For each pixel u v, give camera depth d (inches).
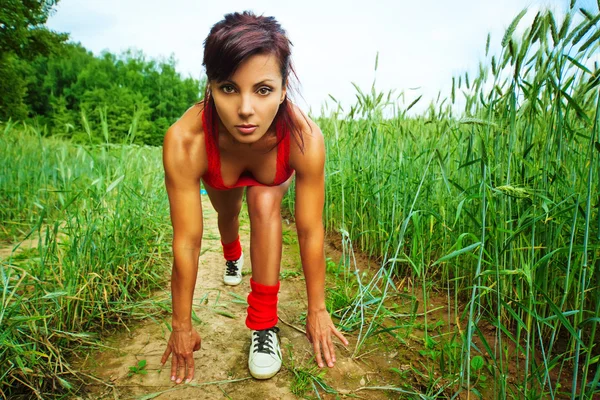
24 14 419.2
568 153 60.9
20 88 544.4
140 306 77.9
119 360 63.7
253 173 59.2
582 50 42.1
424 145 103.2
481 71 66.7
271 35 42.8
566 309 66.7
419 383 59.0
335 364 63.6
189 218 54.8
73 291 68.9
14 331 55.4
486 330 73.5
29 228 128.0
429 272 98.4
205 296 86.4
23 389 54.7
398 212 98.0
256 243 59.9
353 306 80.7
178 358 57.9
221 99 43.7
